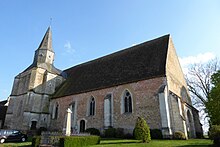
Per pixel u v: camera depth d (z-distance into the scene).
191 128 24.34
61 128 28.03
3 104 48.38
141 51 26.53
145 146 13.66
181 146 13.41
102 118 23.77
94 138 15.97
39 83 32.69
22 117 29.56
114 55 30.39
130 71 24.38
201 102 30.19
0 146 16.34
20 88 33.53
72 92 29.16
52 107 31.44
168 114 19.11
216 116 20.08
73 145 14.38
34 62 36.25
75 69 37.12
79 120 26.20
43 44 37.12
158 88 20.47
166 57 22.34
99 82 26.78
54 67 37.31
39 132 28.91
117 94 23.58
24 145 16.95
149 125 19.73
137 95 21.78
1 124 34.78
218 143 12.55
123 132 21.23
